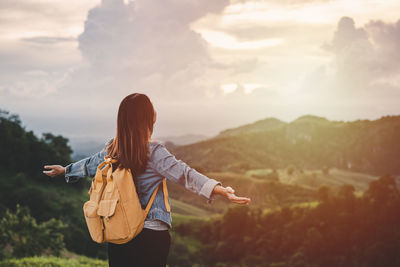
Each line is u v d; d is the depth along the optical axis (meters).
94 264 9.75
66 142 104.31
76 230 57.03
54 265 8.18
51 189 79.88
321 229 92.75
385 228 90.38
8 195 68.75
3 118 96.06
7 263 7.88
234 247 90.50
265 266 83.12
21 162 85.06
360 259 83.56
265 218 99.56
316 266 84.12
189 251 88.62
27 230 24.94
